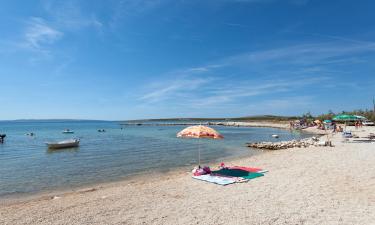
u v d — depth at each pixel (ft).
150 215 26.53
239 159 68.54
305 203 28.66
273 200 30.12
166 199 32.12
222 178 41.34
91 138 166.40
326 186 35.29
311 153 67.87
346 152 66.28
